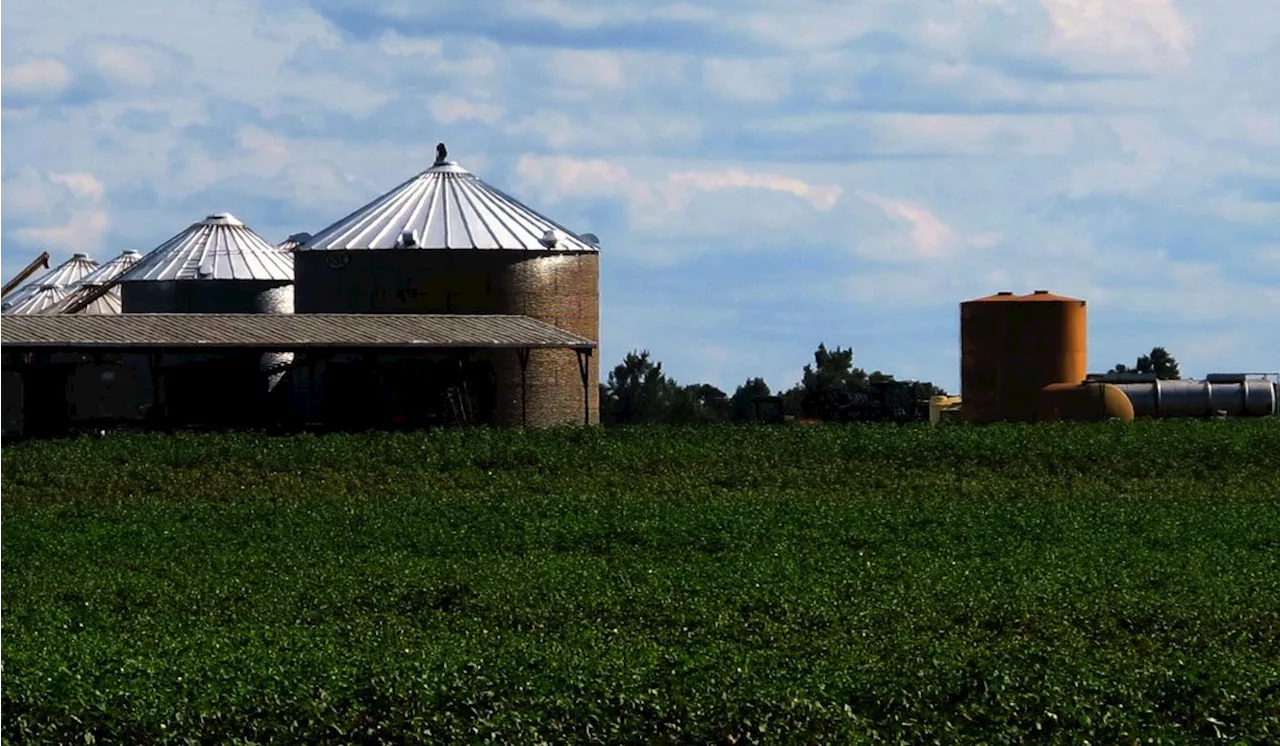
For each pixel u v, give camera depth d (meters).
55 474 89.62
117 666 42.53
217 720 38.34
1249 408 125.06
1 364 111.50
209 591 57.12
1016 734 37.41
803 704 38.22
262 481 89.94
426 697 39.03
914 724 38.03
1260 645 47.53
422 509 78.25
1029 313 121.88
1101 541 67.56
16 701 39.28
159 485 88.19
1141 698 39.47
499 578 58.72
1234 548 65.75
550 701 38.69
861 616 50.81
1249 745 37.16
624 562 63.28
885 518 74.12
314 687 39.75
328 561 63.91
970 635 48.88
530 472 92.56
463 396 119.00
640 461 94.44
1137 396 124.56
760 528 71.12
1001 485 88.00
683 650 45.59
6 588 58.31
